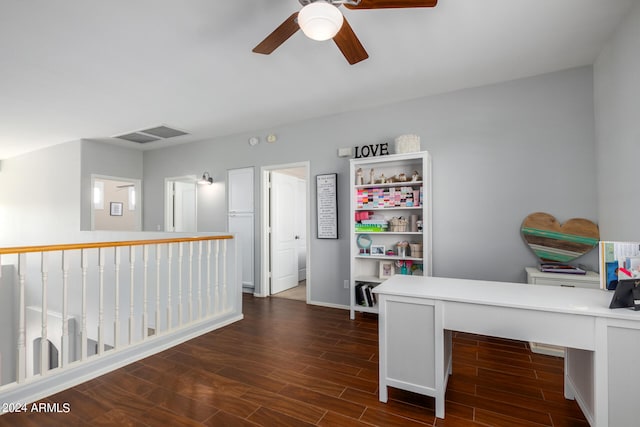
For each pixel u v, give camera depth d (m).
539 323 1.57
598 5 2.04
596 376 1.46
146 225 5.97
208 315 3.22
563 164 2.92
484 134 3.24
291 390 2.06
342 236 4.03
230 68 2.85
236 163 4.96
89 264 4.29
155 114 4.04
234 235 3.53
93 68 2.81
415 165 3.54
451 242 3.37
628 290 1.49
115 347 2.42
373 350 2.70
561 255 2.87
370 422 1.74
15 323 5.45
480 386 2.11
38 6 1.96
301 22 1.61
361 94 3.46
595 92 2.77
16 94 3.36
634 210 2.12
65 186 5.31
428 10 2.07
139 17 2.10
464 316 1.73
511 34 2.35
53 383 2.03
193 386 2.11
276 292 4.91
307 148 4.30
